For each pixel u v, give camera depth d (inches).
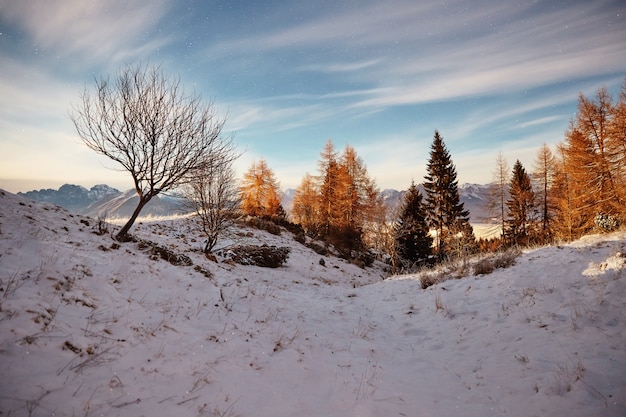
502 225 1272.1
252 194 1307.8
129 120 296.0
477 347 222.7
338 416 138.8
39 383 107.3
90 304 174.1
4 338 119.0
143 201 316.8
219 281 328.2
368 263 1133.7
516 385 163.9
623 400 133.2
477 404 152.7
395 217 948.0
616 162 693.9
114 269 228.1
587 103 783.1
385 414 144.0
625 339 176.7
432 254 1136.8
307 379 173.9
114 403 113.5
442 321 286.5
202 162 333.4
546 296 260.5
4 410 91.5
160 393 128.8
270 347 209.3
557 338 200.7
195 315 219.5
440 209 1197.1
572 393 145.8
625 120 665.6
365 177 1282.0
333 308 352.8
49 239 222.8
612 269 256.5
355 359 213.2
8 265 169.6
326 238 1214.3
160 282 246.7
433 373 195.2
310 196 1659.7
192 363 160.4
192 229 759.1
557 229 930.1
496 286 320.5
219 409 128.3
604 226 442.3
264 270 577.9
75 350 133.3
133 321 178.4
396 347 247.1
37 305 147.2
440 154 1245.1
